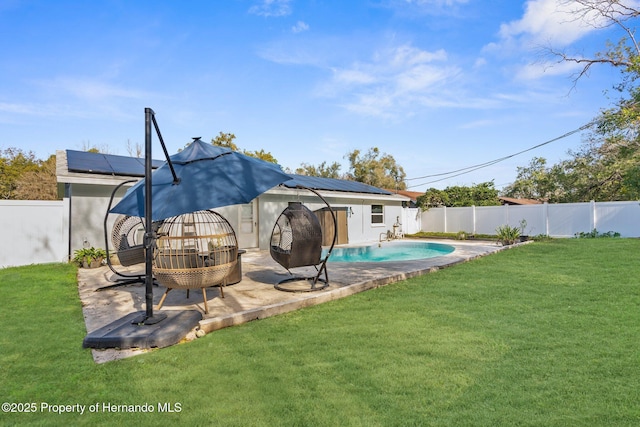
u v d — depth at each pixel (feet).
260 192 18.57
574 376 10.01
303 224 21.21
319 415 8.44
